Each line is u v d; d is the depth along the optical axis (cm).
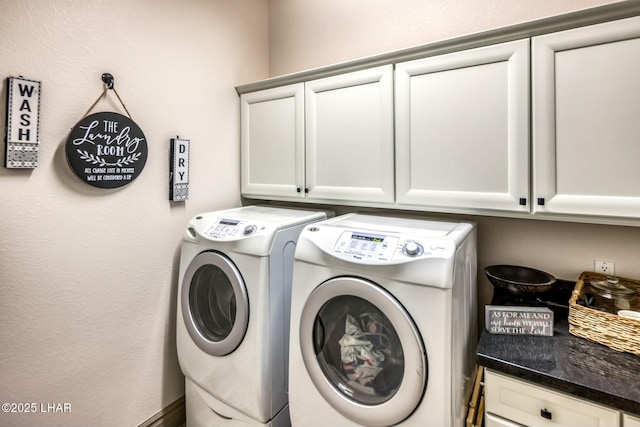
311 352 135
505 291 147
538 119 130
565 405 101
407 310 114
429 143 155
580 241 154
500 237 171
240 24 228
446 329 108
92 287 157
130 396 174
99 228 158
